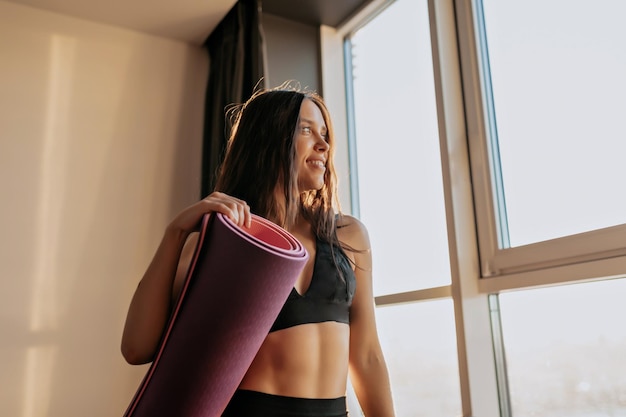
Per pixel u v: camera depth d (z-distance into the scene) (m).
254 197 1.00
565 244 1.22
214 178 1.90
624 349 1.12
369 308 1.02
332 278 0.91
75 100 1.96
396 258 1.80
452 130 1.52
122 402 1.79
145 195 2.00
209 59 2.19
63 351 1.76
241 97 1.89
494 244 1.41
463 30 1.60
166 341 0.71
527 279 1.29
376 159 1.98
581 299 1.21
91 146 1.95
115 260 1.90
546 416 1.27
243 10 2.00
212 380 0.69
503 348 1.39
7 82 1.88
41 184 1.85
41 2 1.94
